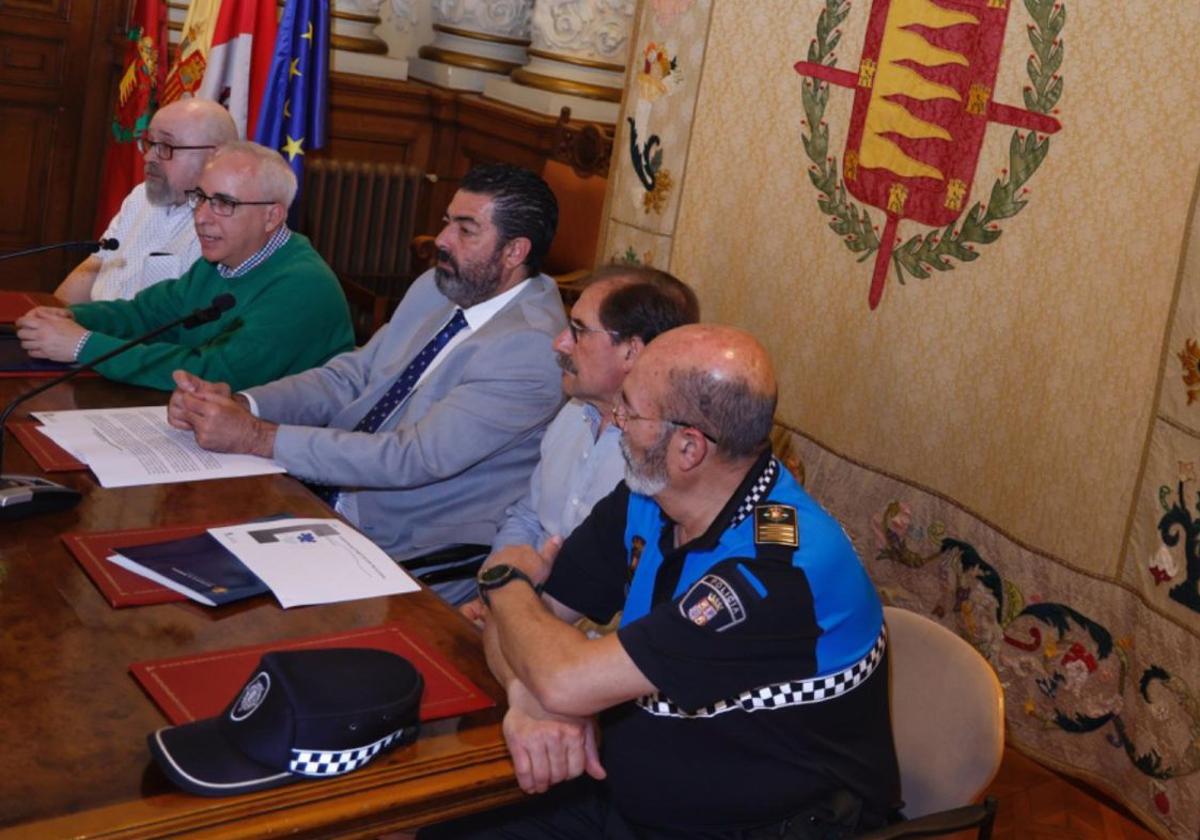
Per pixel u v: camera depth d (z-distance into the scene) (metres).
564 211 4.78
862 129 3.38
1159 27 2.76
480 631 1.96
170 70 5.18
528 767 1.64
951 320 3.19
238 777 1.47
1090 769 2.94
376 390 2.87
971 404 3.15
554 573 2.04
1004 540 3.07
